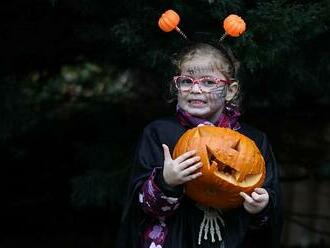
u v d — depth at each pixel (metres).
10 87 4.62
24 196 5.58
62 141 5.41
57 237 5.92
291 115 5.21
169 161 2.93
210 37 3.55
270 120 5.20
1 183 5.52
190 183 3.01
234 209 3.16
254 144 3.07
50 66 5.10
